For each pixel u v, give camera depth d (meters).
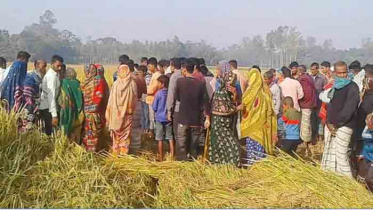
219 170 6.98
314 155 9.48
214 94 7.58
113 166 6.76
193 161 7.56
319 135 11.17
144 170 7.08
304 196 5.70
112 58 69.88
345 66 6.75
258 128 7.49
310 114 9.55
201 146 8.41
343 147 6.73
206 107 7.86
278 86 9.32
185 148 7.91
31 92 7.72
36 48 59.78
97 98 7.94
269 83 9.34
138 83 8.77
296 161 6.66
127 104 7.91
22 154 5.86
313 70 11.60
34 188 5.54
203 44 72.69
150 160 8.13
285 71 9.77
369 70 7.08
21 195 5.40
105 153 7.97
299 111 8.73
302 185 6.04
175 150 8.41
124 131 7.97
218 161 7.52
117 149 7.97
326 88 8.98
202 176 6.84
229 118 7.50
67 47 66.19
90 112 7.93
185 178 6.68
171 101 8.07
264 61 77.94
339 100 6.75
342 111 6.63
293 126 8.32
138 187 6.18
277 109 9.27
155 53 69.50
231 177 6.72
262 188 6.07
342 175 6.31
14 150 5.97
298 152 9.75
